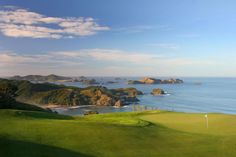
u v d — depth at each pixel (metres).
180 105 186.75
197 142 29.02
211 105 184.12
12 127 29.20
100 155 23.20
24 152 21.97
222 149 26.95
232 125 39.62
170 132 33.44
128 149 25.27
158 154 24.58
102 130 30.16
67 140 26.08
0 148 22.45
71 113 168.00
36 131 28.09
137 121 40.75
